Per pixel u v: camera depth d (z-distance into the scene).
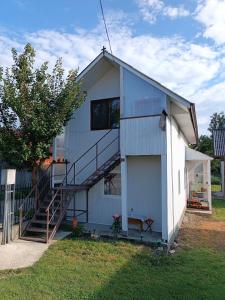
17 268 7.01
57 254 8.15
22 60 10.28
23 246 8.76
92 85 12.88
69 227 11.02
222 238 10.47
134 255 8.17
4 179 9.23
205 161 17.73
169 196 9.99
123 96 10.99
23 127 10.06
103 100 12.66
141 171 11.39
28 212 10.59
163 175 9.77
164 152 9.80
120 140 10.60
